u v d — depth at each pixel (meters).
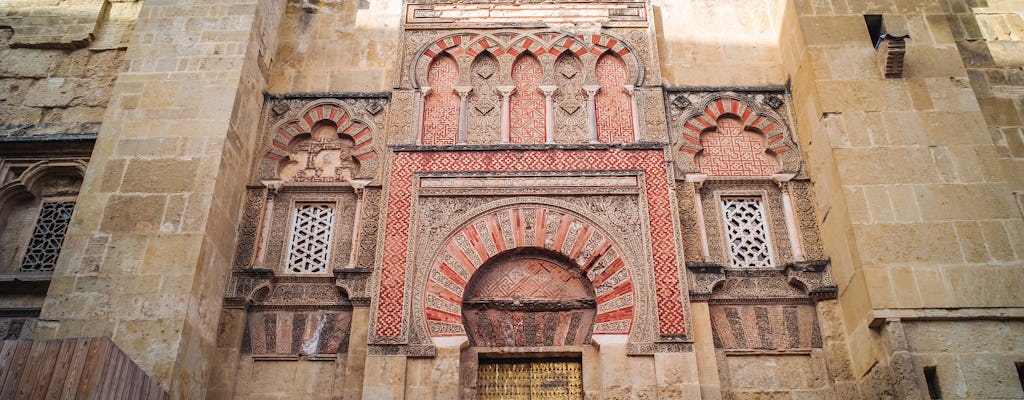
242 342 7.39
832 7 8.48
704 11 9.52
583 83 8.77
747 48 9.23
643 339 7.07
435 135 8.48
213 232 7.29
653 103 8.58
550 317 7.50
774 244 7.85
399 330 7.11
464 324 7.41
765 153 8.46
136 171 7.40
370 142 8.52
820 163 7.86
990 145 7.42
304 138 8.66
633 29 9.15
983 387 6.25
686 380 6.87
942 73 7.91
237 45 8.30
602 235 7.64
